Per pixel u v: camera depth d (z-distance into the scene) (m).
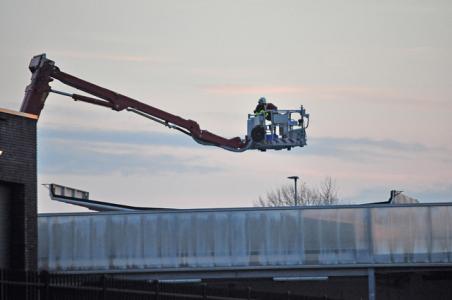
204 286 64.50
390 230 95.12
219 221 94.19
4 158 62.56
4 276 46.66
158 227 93.75
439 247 95.06
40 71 98.38
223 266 93.75
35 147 65.06
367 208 95.19
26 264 63.78
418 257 95.06
